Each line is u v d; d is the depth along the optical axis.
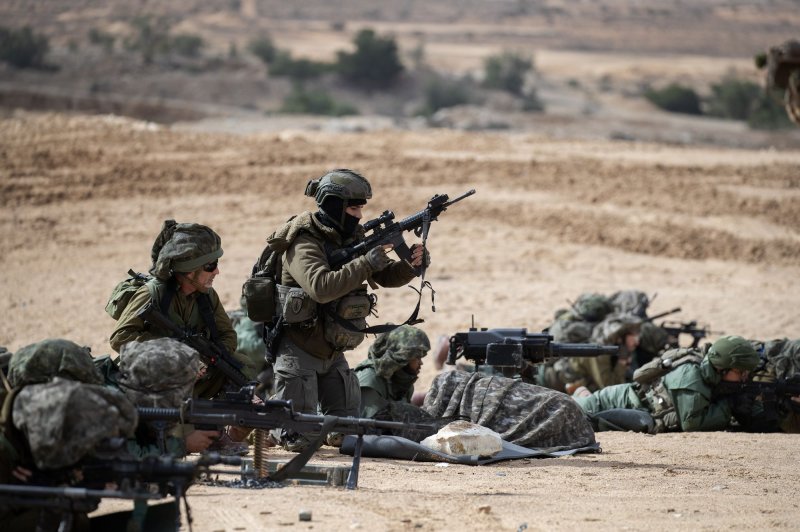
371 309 23.14
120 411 15.36
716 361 27.89
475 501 18.23
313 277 21.48
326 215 21.97
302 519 16.41
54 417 14.78
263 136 87.38
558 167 78.19
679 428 28.20
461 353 27.41
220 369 21.62
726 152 90.81
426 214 22.27
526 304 50.31
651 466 22.97
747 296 52.81
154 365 17.78
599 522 16.83
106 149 79.19
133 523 15.72
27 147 78.19
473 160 79.12
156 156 78.19
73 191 68.56
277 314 22.58
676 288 54.16
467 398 25.11
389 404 25.05
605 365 32.59
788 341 28.95
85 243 59.34
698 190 72.75
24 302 48.47
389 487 19.58
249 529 15.88
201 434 19.02
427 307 49.44
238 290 50.22
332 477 19.62
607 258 59.25
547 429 24.53
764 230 64.81
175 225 21.41
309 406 22.83
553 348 26.95
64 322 45.50
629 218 66.06
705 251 60.91
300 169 75.81
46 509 15.01
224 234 61.34
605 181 74.94
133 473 15.36
